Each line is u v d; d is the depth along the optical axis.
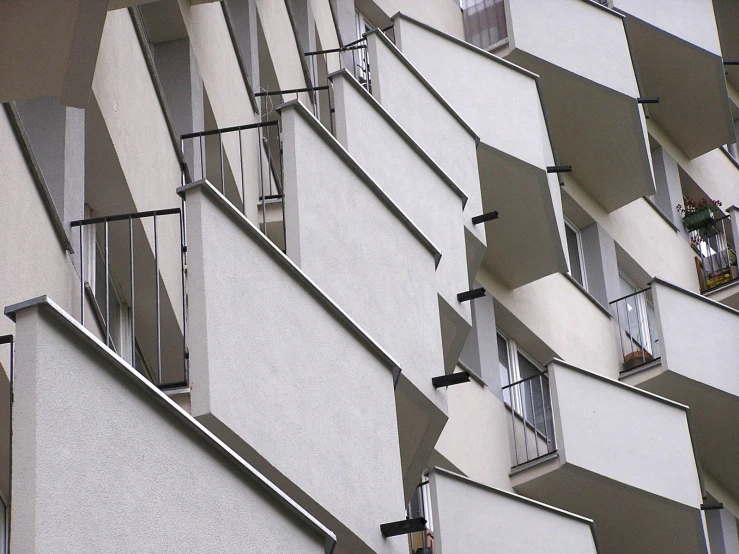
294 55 20.19
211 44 15.80
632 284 27.62
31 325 6.92
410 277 13.41
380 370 11.77
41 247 9.40
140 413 7.72
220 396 9.23
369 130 14.38
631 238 27.41
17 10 7.97
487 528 15.56
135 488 7.55
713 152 32.78
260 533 8.80
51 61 8.38
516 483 19.88
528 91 20.03
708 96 30.03
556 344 23.08
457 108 19.05
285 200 11.75
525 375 22.53
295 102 12.04
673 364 23.84
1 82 8.53
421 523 10.97
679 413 20.75
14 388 6.87
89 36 8.20
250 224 10.01
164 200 12.96
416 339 13.21
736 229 29.14
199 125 14.94
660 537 20.48
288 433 9.99
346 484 10.66
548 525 16.33
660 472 20.05
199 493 8.21
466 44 19.53
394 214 13.39
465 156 17.23
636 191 25.88
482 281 21.80
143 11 14.68
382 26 25.25
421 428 13.58
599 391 20.17
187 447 8.18
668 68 29.56
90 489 7.14
